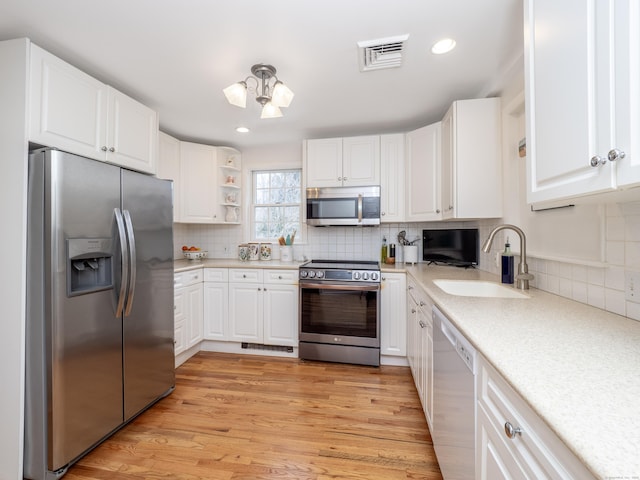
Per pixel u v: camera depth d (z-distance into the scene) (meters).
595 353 0.79
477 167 2.06
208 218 3.11
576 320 1.08
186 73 1.85
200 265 2.85
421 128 2.60
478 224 2.62
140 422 1.80
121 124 1.89
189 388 2.21
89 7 1.30
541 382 0.64
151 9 1.31
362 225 2.95
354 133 2.99
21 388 1.34
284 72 1.85
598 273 1.23
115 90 1.85
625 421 0.50
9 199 1.35
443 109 2.42
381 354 2.63
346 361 2.62
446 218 2.31
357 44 1.58
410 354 2.36
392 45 1.59
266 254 3.29
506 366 0.71
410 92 2.12
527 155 1.08
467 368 0.98
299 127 2.83
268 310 2.83
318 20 1.39
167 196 2.07
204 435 1.69
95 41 1.54
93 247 1.50
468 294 1.90
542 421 0.57
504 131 2.00
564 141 0.86
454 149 2.10
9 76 1.36
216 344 2.99
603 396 0.58
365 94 2.15
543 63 0.97
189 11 1.33
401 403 2.00
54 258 1.32
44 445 1.35
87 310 1.48
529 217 1.77
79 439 1.44
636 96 0.62
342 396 2.09
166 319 2.06
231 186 3.28
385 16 1.37
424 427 1.75
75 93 1.58
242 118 2.60
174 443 1.62
